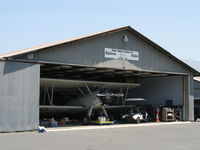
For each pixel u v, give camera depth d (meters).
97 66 19.75
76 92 25.41
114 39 20.80
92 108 23.70
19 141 12.15
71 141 12.20
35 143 11.55
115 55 20.78
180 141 12.41
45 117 26.83
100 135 14.56
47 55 17.47
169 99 27.73
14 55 16.11
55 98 27.75
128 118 23.66
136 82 30.69
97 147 10.56
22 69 16.52
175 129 18.05
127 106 25.48
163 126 20.50
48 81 21.28
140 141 12.33
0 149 10.06
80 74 27.14
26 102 16.56
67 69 22.75
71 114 27.14
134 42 21.95
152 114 25.92
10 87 16.00
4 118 15.70
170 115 25.45
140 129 18.06
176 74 25.30
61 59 18.03
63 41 18.70
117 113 28.94
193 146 11.01
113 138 13.33
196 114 27.08
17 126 16.12
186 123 23.69
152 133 15.62
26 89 16.61
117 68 20.86
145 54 22.59
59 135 14.50
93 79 31.11
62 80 21.41
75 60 18.69
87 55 19.28
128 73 25.55
